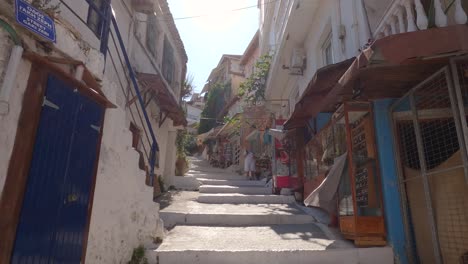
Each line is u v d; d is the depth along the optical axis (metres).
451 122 3.70
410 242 4.14
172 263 4.20
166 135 10.00
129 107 6.40
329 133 5.81
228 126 16.52
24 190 2.22
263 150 13.59
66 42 2.84
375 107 4.59
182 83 12.67
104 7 4.12
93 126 3.09
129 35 6.64
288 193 8.40
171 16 9.09
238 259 4.24
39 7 2.51
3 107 2.02
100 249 3.32
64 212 2.65
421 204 4.07
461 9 3.12
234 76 22.67
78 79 2.78
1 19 2.10
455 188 3.52
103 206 3.40
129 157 4.09
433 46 2.81
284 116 12.76
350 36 5.92
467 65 3.23
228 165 18.61
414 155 4.23
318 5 8.05
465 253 3.38
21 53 2.17
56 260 2.54
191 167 16.02
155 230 4.72
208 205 7.47
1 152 2.08
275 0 12.34
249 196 8.04
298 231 5.52
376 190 4.53
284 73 11.04
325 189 4.64
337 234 5.13
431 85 3.69
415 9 3.76
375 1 5.36
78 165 2.84
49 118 2.46
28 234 2.25
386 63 3.13
